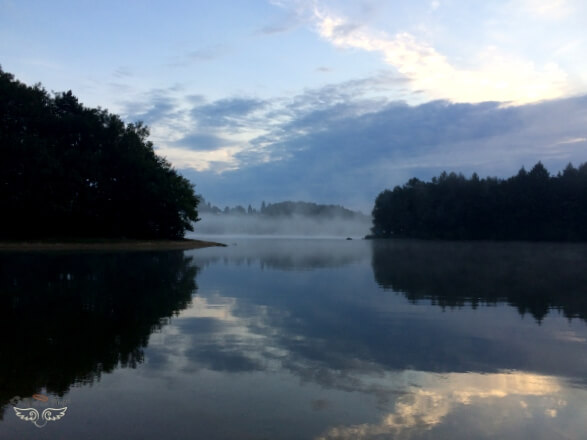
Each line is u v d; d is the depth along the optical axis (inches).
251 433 161.6
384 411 181.9
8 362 244.8
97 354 261.0
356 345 283.7
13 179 1641.2
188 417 174.9
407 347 279.7
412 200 3757.4
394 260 1077.1
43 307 410.9
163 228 2274.9
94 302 439.2
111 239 1971.0
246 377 222.1
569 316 381.4
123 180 2098.9
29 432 162.4
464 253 1462.8
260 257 1173.1
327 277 679.1
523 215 3115.2
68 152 1822.1
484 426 168.7
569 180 3038.9
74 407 184.4
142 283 589.0
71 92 2049.7
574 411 183.5
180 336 306.5
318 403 189.3
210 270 785.6
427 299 469.7
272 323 350.3
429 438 158.9
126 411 180.7
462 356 260.1
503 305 432.5
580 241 2940.5
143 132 2266.2
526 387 211.0
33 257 1090.7
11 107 1747.0
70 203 1877.5
